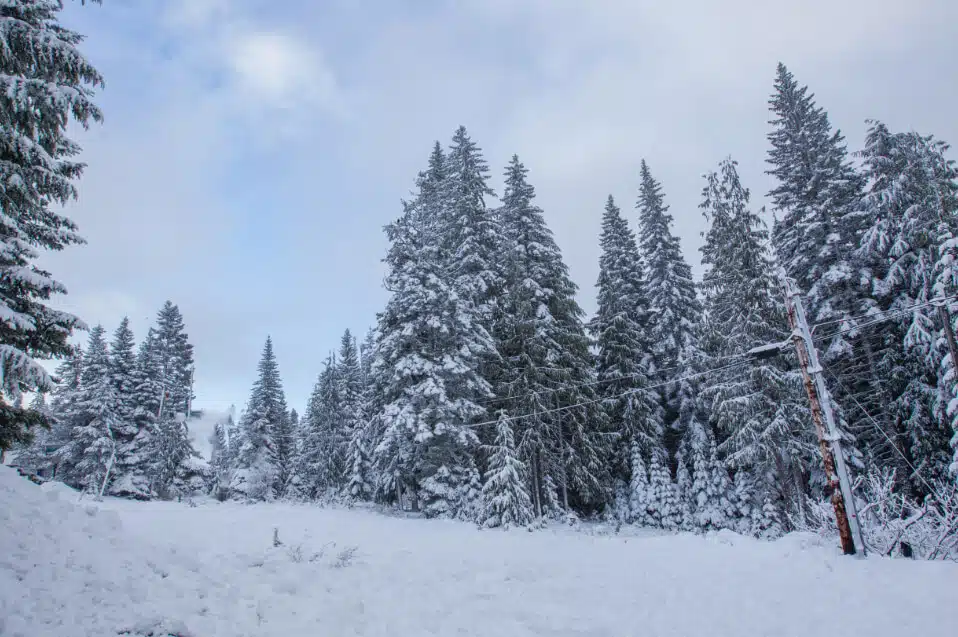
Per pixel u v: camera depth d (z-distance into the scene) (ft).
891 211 76.89
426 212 94.32
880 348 81.51
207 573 28.25
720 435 95.86
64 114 36.06
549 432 91.04
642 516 89.20
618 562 42.75
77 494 91.15
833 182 82.33
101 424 135.13
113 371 144.56
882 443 78.07
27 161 37.01
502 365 93.15
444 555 44.55
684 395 95.86
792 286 49.14
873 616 26.68
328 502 116.06
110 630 18.99
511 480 73.31
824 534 51.19
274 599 25.49
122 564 26.18
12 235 40.06
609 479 94.73
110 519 32.48
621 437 96.99
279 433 186.80
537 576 37.24
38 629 17.89
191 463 165.58
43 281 38.40
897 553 44.52
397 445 86.02
